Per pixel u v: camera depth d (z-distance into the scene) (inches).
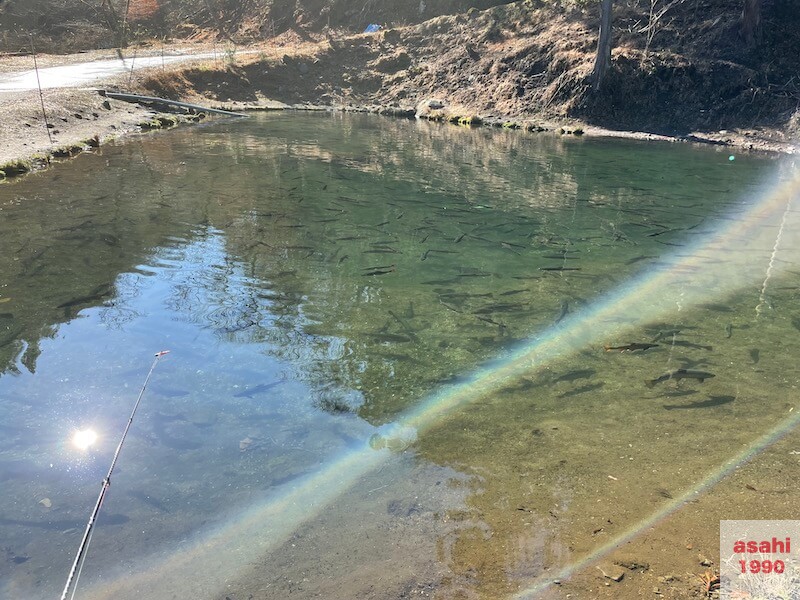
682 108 929.5
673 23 1019.9
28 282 308.8
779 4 971.9
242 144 778.2
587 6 1111.6
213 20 1619.1
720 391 225.6
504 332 276.1
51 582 135.6
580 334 275.9
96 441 187.0
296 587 134.1
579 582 133.3
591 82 963.3
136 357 239.5
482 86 1114.7
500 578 135.3
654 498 163.9
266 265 350.3
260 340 258.7
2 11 1562.5
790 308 309.9
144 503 161.8
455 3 1355.8
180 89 1085.1
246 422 200.4
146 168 605.0
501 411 211.5
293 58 1250.6
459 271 354.9
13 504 159.5
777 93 885.8
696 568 136.9
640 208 526.0
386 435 195.9
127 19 1608.0
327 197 523.2
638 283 344.8
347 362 243.6
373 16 1425.9
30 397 208.7
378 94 1222.9
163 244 378.6
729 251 410.3
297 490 168.1
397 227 442.3
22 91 812.6
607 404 216.5
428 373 237.9
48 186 511.5
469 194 558.9
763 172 683.4
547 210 510.9
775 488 167.9
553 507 160.2
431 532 151.1
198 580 136.4
